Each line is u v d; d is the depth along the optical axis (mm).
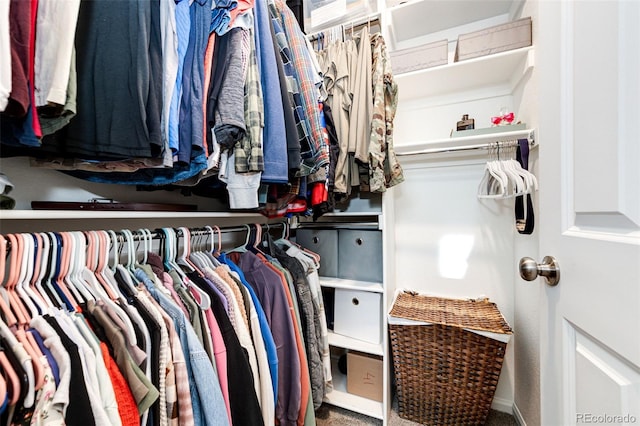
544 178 651
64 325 499
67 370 445
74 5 464
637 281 370
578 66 524
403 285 1728
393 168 1215
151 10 579
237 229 1139
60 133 525
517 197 1207
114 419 486
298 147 868
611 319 417
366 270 1468
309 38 1443
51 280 586
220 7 708
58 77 445
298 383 932
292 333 945
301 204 1196
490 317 1305
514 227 1434
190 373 647
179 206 1005
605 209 444
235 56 725
